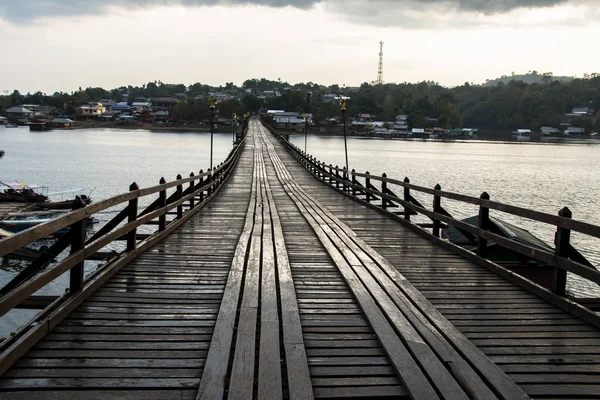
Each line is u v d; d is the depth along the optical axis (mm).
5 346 4094
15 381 3500
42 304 5586
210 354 3959
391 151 95188
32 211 26781
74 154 69438
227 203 15570
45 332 4297
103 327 4527
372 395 3436
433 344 4242
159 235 8758
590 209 32875
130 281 6070
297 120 154750
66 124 152625
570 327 4855
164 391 3430
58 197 34469
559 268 5547
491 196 38188
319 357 4031
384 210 13094
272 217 12172
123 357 3924
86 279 5773
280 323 4789
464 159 78688
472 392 3439
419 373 3682
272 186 22344
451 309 5352
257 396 3414
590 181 50125
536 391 3547
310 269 6949
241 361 3855
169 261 7176
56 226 4289
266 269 6777
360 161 69250
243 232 9773
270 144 61094
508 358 4102
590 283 18141
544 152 104688
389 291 5797
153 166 56250
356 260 7371
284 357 4047
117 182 42750
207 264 7027
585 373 3848
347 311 5168
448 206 32031
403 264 7410
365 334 4543
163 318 4805
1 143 87500
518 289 6156
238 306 5223
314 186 22859
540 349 4293
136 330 4480
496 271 6875
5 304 3520
